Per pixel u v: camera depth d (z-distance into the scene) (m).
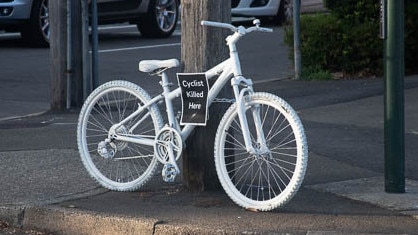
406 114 11.22
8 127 11.20
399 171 7.56
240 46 19.17
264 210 7.11
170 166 7.40
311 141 9.87
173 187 7.97
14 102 13.40
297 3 14.40
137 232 6.93
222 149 7.27
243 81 7.15
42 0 18.58
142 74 15.66
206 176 7.73
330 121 11.03
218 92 7.34
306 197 7.57
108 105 9.05
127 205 7.43
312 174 8.41
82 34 12.16
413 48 14.34
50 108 12.54
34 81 15.16
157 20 20.83
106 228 7.05
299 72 14.53
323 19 14.46
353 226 6.75
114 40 20.73
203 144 7.66
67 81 12.19
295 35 14.46
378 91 13.02
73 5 12.03
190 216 7.06
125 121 7.79
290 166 8.48
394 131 7.50
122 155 8.28
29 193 7.84
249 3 21.72
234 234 6.65
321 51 14.42
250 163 7.83
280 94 13.04
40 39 18.83
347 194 7.64
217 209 7.26
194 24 7.53
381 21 7.31
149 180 7.94
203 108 7.30
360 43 14.12
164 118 8.44
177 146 7.46
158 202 7.50
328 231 6.63
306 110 11.80
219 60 7.55
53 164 8.91
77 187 8.03
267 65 16.41
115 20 19.81
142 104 7.86
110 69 16.16
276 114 9.15
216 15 7.52
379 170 8.56
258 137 7.22
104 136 8.66
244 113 7.11
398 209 7.16
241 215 7.07
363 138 10.03
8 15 18.03
